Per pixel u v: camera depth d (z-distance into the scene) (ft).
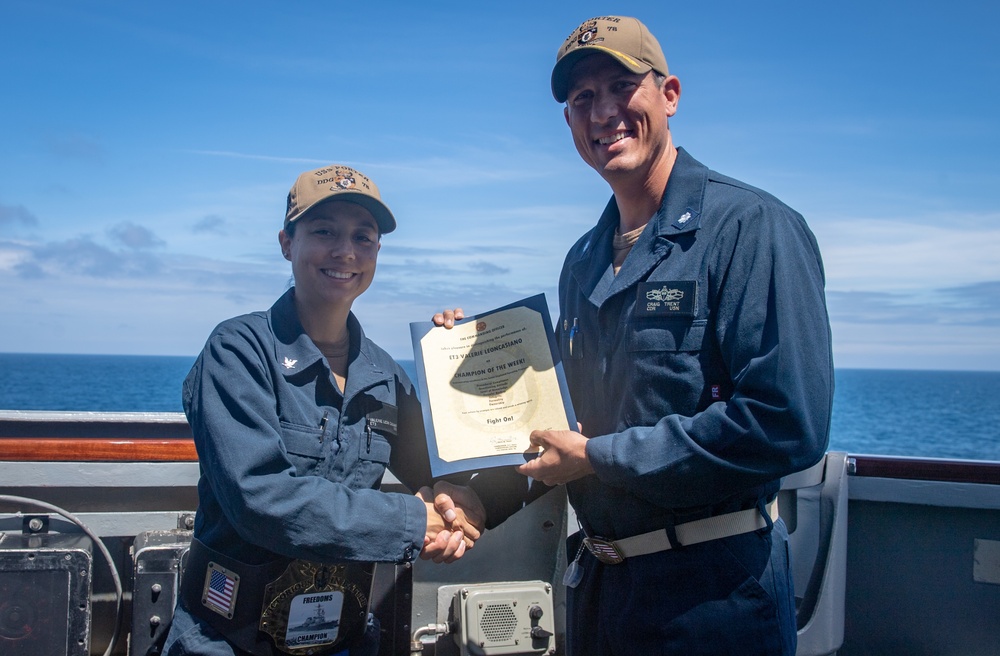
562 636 9.02
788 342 5.57
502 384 7.02
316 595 6.59
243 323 6.71
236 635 6.36
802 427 5.53
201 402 6.34
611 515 6.36
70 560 7.59
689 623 5.97
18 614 7.49
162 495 9.08
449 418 7.03
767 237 5.80
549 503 9.21
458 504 7.36
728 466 5.58
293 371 6.64
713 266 5.98
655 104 6.42
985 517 9.24
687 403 5.98
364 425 6.95
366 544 6.34
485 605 8.45
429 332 7.35
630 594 6.28
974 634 9.21
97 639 8.80
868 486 9.46
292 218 6.81
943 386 551.59
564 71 6.59
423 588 8.92
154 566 7.90
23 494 8.80
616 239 6.86
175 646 6.43
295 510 6.08
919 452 192.24
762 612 5.90
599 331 6.57
